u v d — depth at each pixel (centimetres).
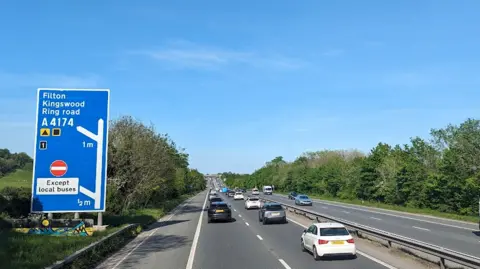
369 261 1468
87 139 2255
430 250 1361
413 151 6700
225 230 2748
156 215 4031
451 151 4716
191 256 1666
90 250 1545
